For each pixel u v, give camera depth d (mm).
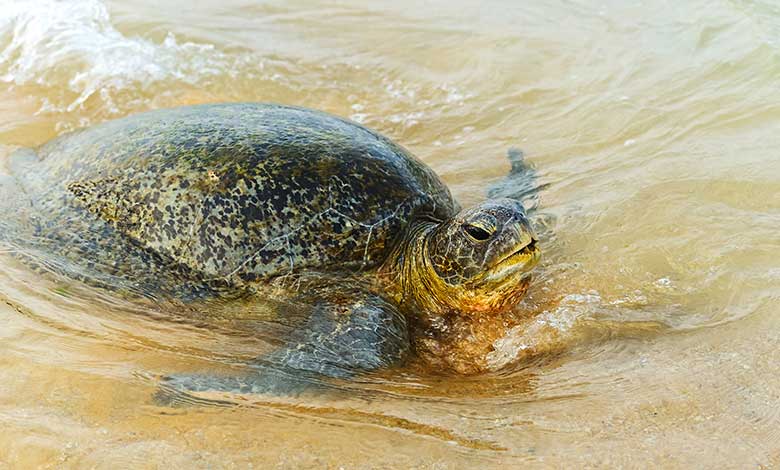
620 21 3750
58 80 3561
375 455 2256
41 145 3156
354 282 2684
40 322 2514
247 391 2389
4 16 3809
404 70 3621
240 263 2637
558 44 3660
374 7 4105
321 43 3783
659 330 2531
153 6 4055
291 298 2646
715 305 2564
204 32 3809
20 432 2268
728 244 2705
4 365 2396
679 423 2287
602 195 2938
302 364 2482
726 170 2922
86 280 2637
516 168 3113
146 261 2662
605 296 2650
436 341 2650
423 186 2779
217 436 2281
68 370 2396
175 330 2557
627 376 2412
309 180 2676
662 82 3354
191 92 3520
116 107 3449
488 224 2582
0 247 2703
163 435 2279
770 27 3496
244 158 2688
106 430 2283
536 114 3342
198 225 2648
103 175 2756
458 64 3629
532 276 2727
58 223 2746
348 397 2398
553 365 2498
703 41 3516
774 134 3029
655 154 3055
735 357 2410
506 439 2283
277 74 3607
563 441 2273
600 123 3232
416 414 2352
